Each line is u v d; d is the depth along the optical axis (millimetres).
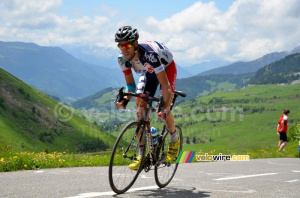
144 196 3881
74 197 3584
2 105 178375
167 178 4977
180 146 5301
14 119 173375
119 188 3951
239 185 5043
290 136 23500
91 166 7926
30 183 4484
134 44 4164
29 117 183250
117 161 3887
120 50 4371
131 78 4742
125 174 4051
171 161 4906
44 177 5176
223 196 4039
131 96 4641
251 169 8047
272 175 6695
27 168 6562
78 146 175125
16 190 3908
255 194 4219
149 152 4434
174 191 4395
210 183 5262
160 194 4082
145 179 5492
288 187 4949
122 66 4590
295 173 7238
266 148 18500
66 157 9023
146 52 4207
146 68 4309
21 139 158500
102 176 5637
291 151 16500
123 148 3967
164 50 4422
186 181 5488
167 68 4688
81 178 5250
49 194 3723
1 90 189625
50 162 7434
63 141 177125
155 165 4625
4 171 6113
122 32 4066
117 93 4480
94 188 4273
